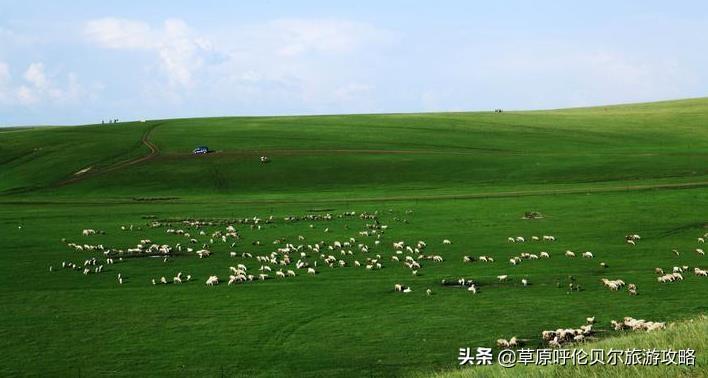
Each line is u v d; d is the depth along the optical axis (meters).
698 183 107.62
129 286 53.19
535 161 141.25
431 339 39.25
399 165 144.12
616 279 53.34
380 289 51.25
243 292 50.84
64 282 54.62
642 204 90.25
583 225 78.31
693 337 22.69
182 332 41.59
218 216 93.75
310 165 147.25
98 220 91.31
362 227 80.62
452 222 82.81
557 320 42.06
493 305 46.06
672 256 62.34
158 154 163.88
